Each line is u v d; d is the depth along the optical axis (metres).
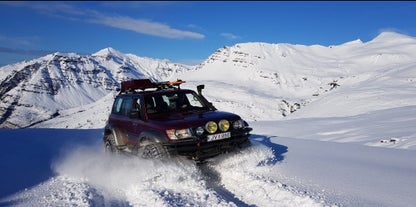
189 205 4.75
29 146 11.19
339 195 4.95
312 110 86.69
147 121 6.96
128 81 8.29
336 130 24.16
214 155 6.47
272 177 6.04
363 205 4.53
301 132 24.61
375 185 5.41
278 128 26.95
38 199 5.22
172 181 5.74
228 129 6.55
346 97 87.94
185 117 6.74
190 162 6.23
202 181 5.89
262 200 5.08
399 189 5.16
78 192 5.54
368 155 8.08
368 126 24.81
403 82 94.94
